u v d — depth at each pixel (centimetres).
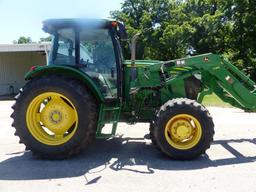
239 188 455
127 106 659
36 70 601
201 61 650
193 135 595
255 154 615
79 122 580
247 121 972
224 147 666
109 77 632
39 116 609
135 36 630
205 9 3638
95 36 629
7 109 1503
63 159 592
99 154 627
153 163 570
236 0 2656
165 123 583
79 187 466
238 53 2764
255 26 2630
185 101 589
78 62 626
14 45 2242
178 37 3294
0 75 2567
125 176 507
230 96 669
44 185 476
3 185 478
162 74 655
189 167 546
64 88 581
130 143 710
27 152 650
